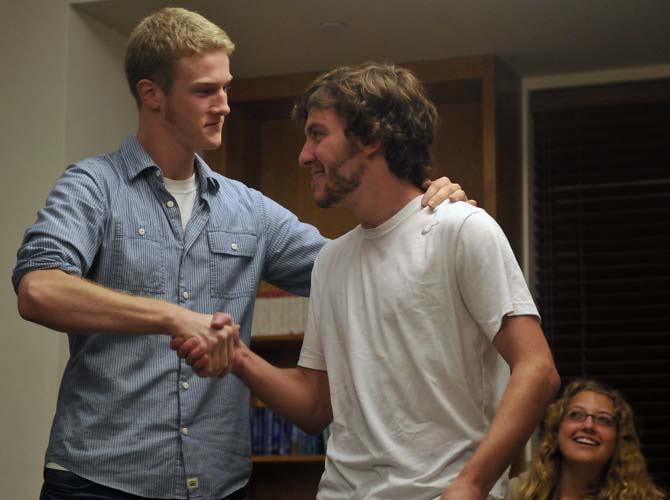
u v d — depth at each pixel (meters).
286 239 2.55
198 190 2.43
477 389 1.98
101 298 2.12
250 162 4.85
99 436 2.23
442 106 4.73
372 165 2.08
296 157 4.88
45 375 3.88
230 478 2.33
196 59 2.36
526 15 4.10
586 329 4.62
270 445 4.45
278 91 4.67
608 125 4.69
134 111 4.32
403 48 4.40
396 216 2.07
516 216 4.60
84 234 2.24
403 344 2.00
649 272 4.58
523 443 1.86
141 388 2.25
